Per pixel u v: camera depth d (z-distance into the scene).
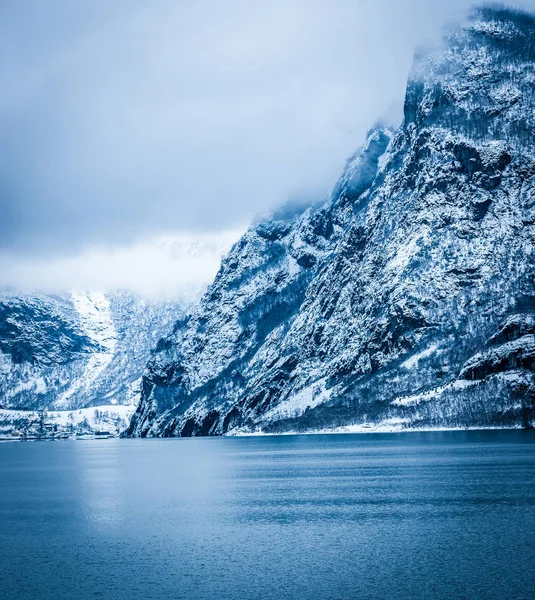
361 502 186.50
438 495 190.25
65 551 141.00
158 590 114.00
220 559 131.00
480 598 105.00
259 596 109.81
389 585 112.12
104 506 197.50
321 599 107.38
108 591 114.12
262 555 133.00
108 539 151.25
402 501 184.25
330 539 143.75
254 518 170.62
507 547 130.50
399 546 134.75
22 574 124.81
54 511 191.12
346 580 115.56
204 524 164.88
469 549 130.00
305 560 128.12
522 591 107.25
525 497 181.25
